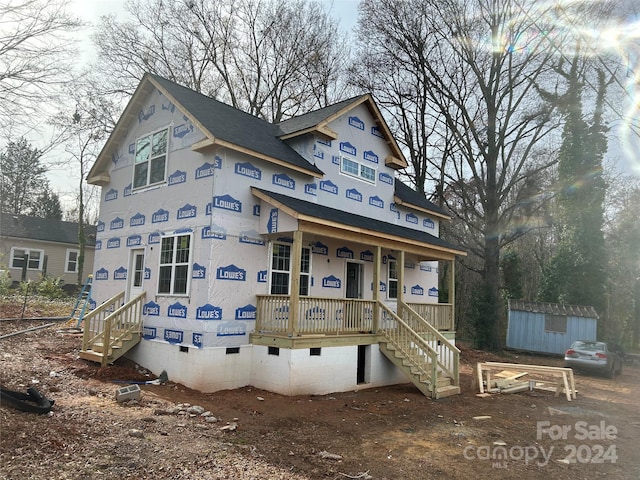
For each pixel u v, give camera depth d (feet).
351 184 49.14
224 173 35.96
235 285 35.96
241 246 36.65
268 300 36.65
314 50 101.35
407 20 84.33
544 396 41.11
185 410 26.68
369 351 41.50
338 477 18.19
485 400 37.37
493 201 81.41
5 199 138.00
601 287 85.76
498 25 79.82
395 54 87.66
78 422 21.75
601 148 86.43
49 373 33.27
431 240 52.75
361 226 39.70
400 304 45.34
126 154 46.09
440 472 19.62
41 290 83.87
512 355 77.00
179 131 39.68
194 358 33.71
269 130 48.11
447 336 51.75
